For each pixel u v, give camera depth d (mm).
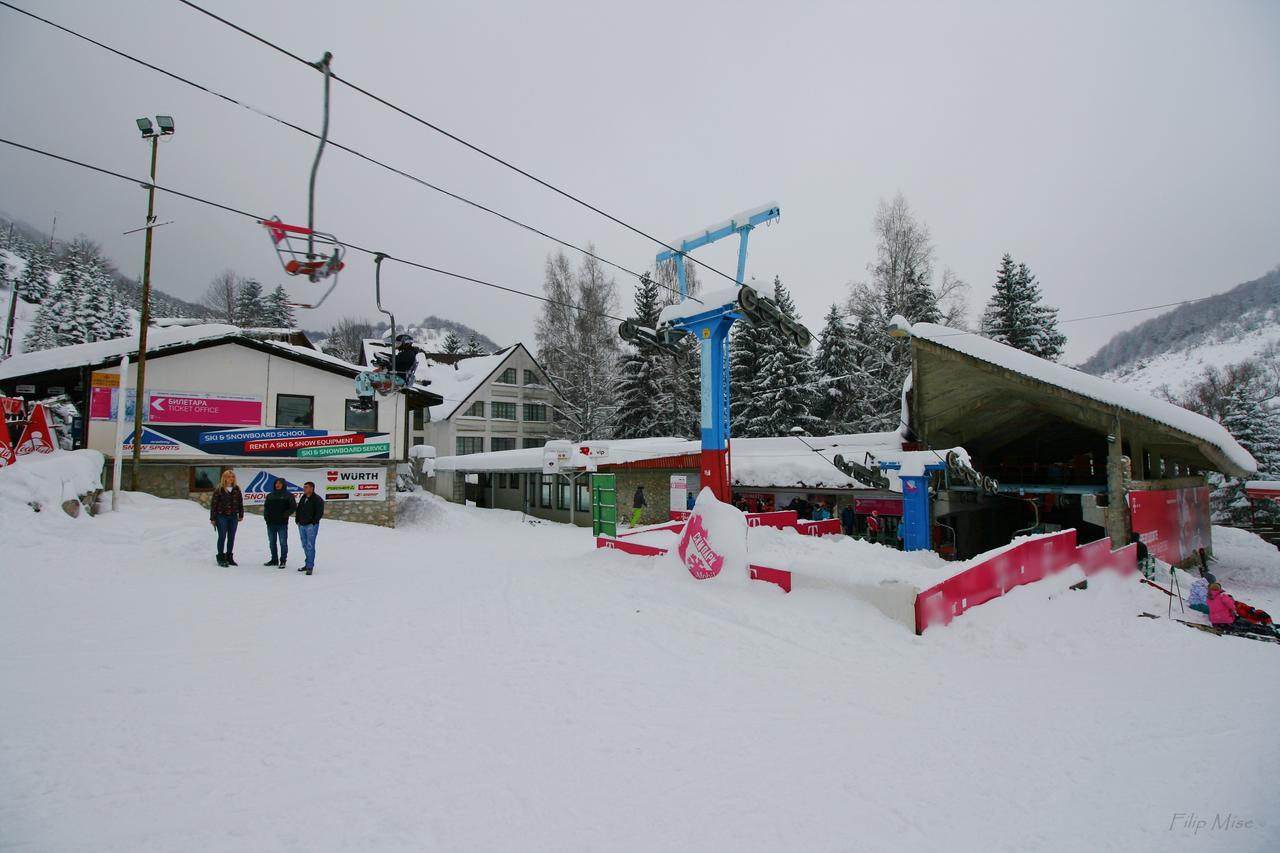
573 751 4391
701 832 3451
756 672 6188
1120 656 7387
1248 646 7984
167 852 3113
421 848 3215
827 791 3977
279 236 6367
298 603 8531
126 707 4859
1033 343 37562
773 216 10406
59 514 11680
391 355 11852
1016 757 4598
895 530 19641
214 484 19422
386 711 4984
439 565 12586
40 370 17156
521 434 48344
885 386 37344
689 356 41625
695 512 10062
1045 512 22844
